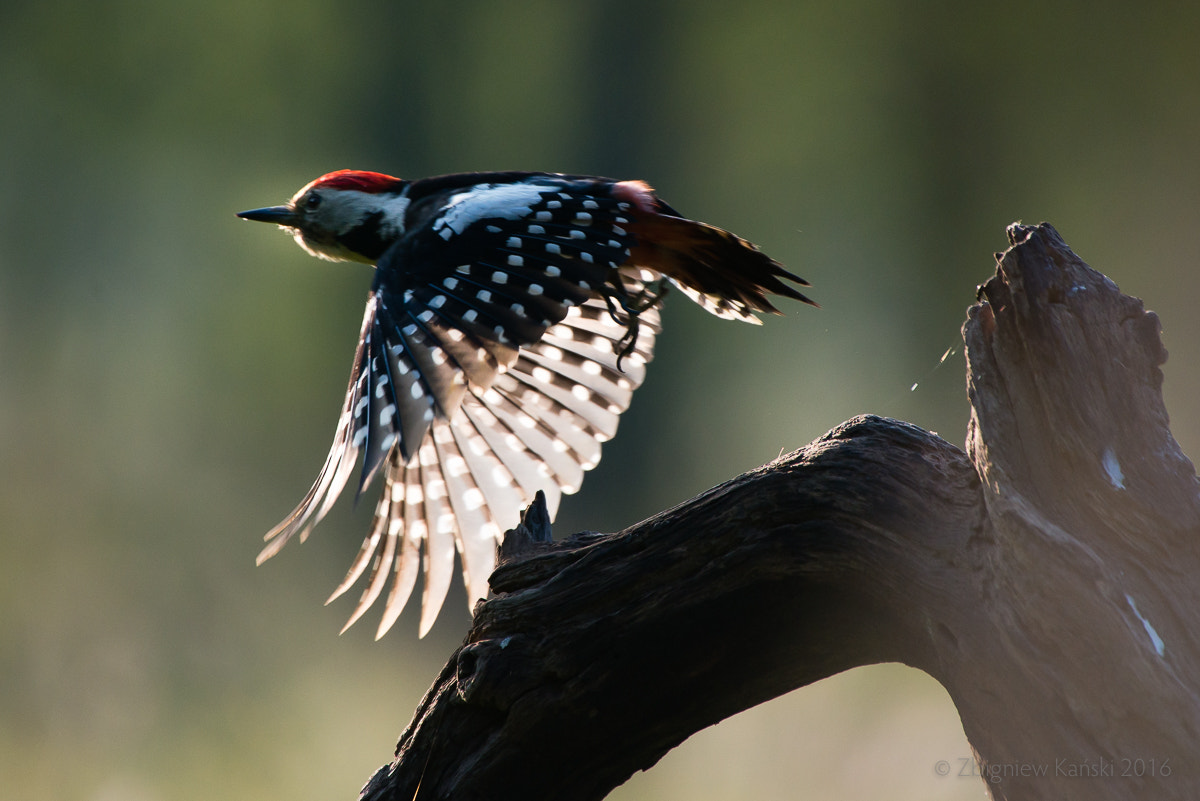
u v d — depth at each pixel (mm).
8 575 15070
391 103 22266
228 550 16688
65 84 22500
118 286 22031
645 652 4078
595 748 4215
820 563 3852
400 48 22203
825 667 4098
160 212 22297
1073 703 3311
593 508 19672
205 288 21750
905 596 3695
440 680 4512
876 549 3744
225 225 22047
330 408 20328
